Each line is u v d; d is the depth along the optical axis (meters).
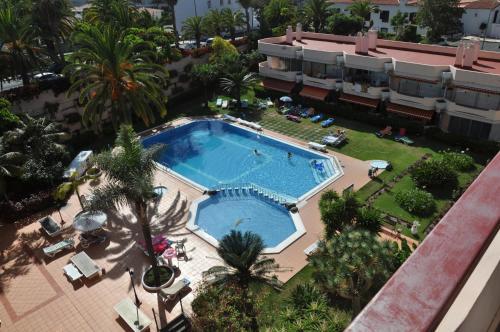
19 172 29.09
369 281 18.44
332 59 44.72
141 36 49.31
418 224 26.20
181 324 19.91
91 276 23.56
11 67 39.09
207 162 38.72
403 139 38.59
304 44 51.88
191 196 32.03
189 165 38.38
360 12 66.94
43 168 31.70
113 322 20.98
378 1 77.44
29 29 38.91
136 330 19.81
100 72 35.88
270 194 31.81
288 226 28.70
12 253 26.30
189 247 26.06
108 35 34.47
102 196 19.42
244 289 19.69
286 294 21.66
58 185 32.44
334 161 36.00
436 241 3.55
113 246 26.44
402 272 3.31
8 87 50.84
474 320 3.32
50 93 39.84
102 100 36.50
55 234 27.59
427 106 38.88
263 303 21.03
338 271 18.14
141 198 19.58
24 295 22.91
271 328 19.14
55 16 44.06
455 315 3.04
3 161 28.27
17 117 33.34
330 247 19.34
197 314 20.05
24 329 20.83
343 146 38.69
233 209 30.84
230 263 19.41
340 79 45.69
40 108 39.50
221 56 51.06
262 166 37.34
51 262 25.31
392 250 18.89
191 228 27.86
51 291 23.12
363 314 3.00
